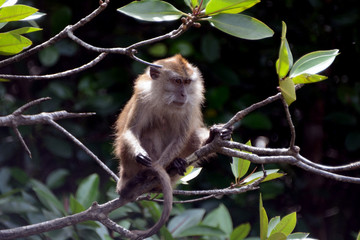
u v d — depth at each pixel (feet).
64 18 44.88
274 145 51.80
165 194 26.11
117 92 46.32
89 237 35.37
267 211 45.60
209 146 26.76
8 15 22.76
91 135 48.57
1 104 44.06
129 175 29.86
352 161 52.60
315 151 50.93
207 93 45.34
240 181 28.68
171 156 29.96
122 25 49.24
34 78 24.47
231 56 49.01
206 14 23.45
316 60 23.73
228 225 39.60
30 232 25.58
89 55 49.47
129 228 39.42
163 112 32.81
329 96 50.55
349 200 52.42
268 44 47.32
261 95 48.85
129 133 30.78
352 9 46.73
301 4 47.80
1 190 39.70
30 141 44.62
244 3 23.00
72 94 46.42
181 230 37.60
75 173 46.09
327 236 51.60
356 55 49.06
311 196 49.96
